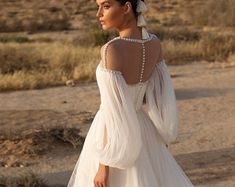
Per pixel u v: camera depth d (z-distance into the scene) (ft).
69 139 28.17
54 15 165.68
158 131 12.09
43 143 27.66
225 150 27.53
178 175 12.53
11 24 132.77
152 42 11.75
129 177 11.53
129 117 11.04
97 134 11.40
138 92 11.64
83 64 59.67
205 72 58.18
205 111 38.01
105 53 11.06
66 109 39.78
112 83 10.93
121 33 11.54
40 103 42.57
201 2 184.14
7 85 49.49
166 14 162.09
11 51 66.54
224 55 70.33
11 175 23.91
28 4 202.90
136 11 11.43
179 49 71.56
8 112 37.29
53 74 54.19
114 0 11.23
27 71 57.57
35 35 118.01
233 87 47.93
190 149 27.91
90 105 41.45
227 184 22.57
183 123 34.19
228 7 127.95
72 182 13.01
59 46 77.15
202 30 115.65
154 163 11.93
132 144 11.06
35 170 24.72
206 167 24.73
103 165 11.22
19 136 28.40
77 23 145.69
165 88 12.07
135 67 11.41
